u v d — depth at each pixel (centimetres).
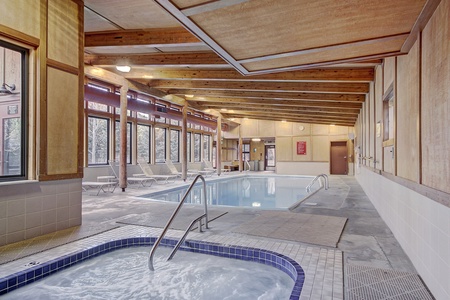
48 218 348
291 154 1534
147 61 596
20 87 335
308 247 305
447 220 178
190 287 272
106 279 284
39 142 335
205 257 318
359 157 912
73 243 315
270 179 1388
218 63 555
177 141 1408
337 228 379
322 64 341
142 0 366
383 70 447
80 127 391
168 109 1056
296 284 218
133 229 374
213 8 213
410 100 278
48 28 346
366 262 263
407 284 218
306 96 811
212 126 1424
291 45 285
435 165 203
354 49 291
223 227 385
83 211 487
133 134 1095
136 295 260
